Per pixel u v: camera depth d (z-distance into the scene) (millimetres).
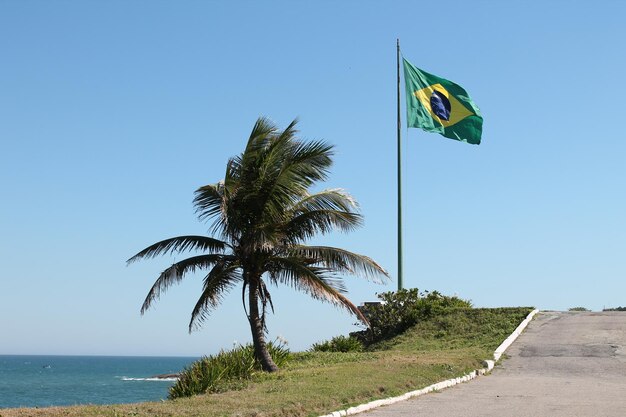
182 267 22172
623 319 34094
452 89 34250
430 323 34875
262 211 22188
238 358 20531
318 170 22203
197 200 21953
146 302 22281
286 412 13375
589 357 25234
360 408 14586
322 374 19250
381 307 35562
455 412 14547
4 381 103500
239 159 22141
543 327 32500
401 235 35250
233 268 22250
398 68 35156
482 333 31891
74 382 99750
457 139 34000
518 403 15898
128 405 13750
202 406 13547
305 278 21922
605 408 15109
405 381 18047
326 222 22141
